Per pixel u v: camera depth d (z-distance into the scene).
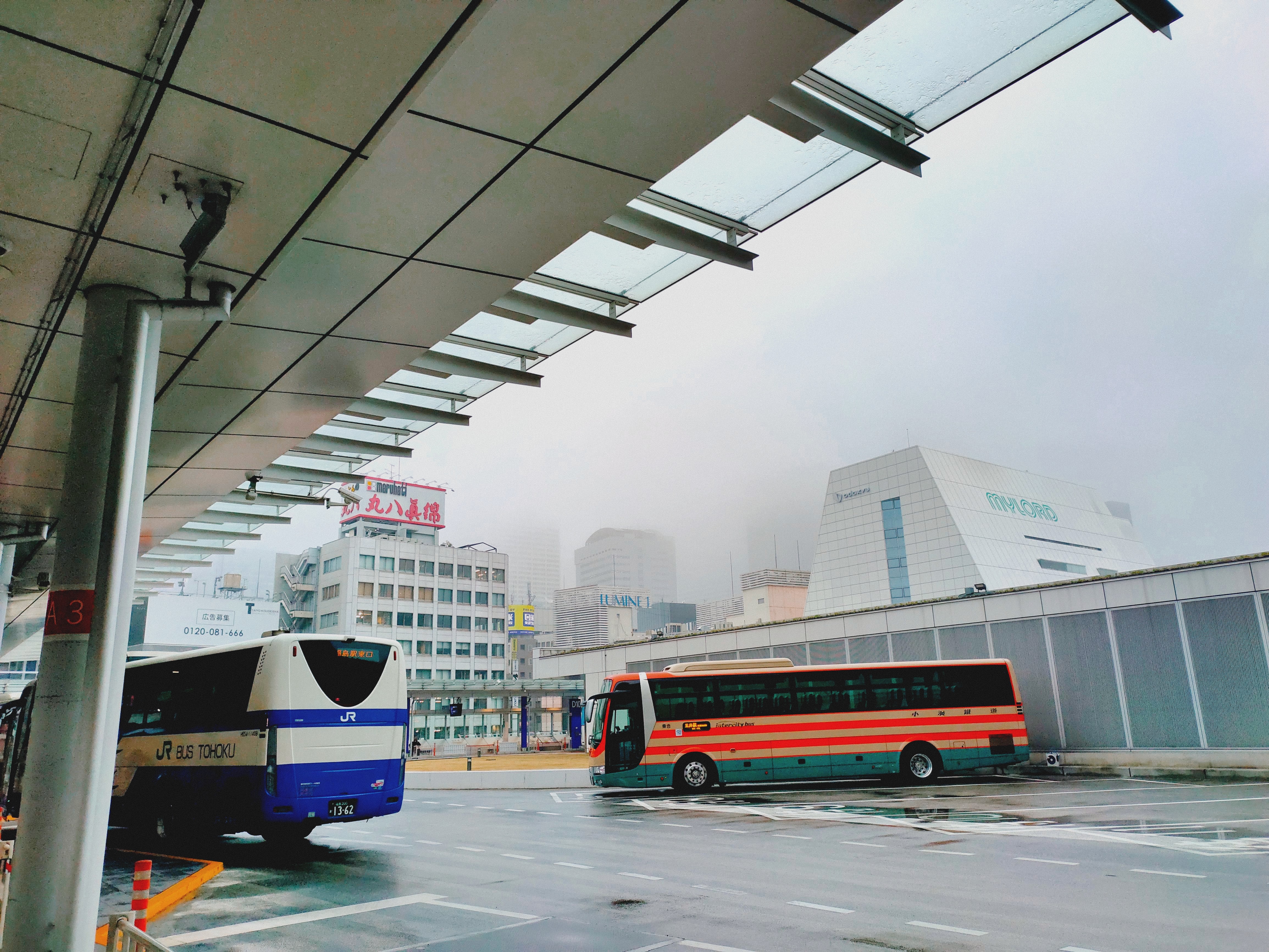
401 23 5.36
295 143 6.49
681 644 35.84
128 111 6.04
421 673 98.94
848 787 23.25
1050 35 7.31
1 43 5.32
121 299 8.68
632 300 11.95
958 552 94.81
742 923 7.88
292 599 103.94
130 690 15.61
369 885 10.30
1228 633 21.52
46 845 7.39
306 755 12.69
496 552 108.69
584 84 6.44
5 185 6.85
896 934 7.34
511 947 7.22
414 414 15.45
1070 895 8.73
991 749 22.95
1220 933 7.12
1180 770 21.80
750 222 10.16
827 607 108.06
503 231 8.41
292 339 10.60
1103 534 115.44
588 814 18.45
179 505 18.34
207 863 12.33
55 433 12.91
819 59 6.50
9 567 20.61
